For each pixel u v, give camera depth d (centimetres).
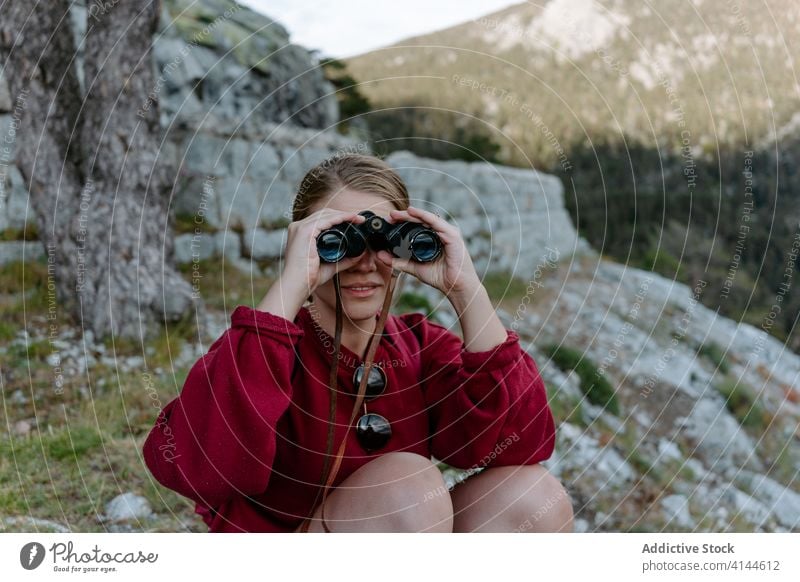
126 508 256
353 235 152
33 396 327
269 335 145
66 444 289
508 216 852
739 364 712
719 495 406
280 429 159
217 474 143
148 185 409
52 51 418
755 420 554
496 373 158
